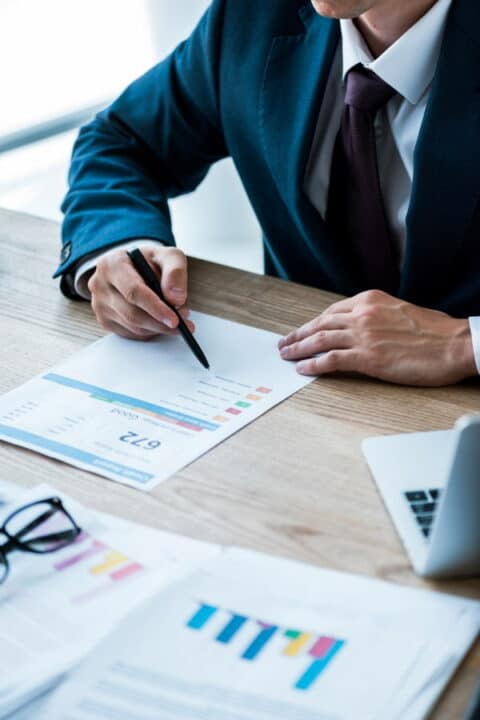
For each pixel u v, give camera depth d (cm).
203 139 162
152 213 142
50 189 311
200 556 79
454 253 132
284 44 141
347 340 109
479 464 70
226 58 148
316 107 136
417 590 75
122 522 84
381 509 85
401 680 66
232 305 125
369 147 134
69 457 94
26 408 103
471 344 107
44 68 303
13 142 286
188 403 103
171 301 120
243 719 64
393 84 129
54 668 68
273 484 89
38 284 133
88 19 300
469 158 124
